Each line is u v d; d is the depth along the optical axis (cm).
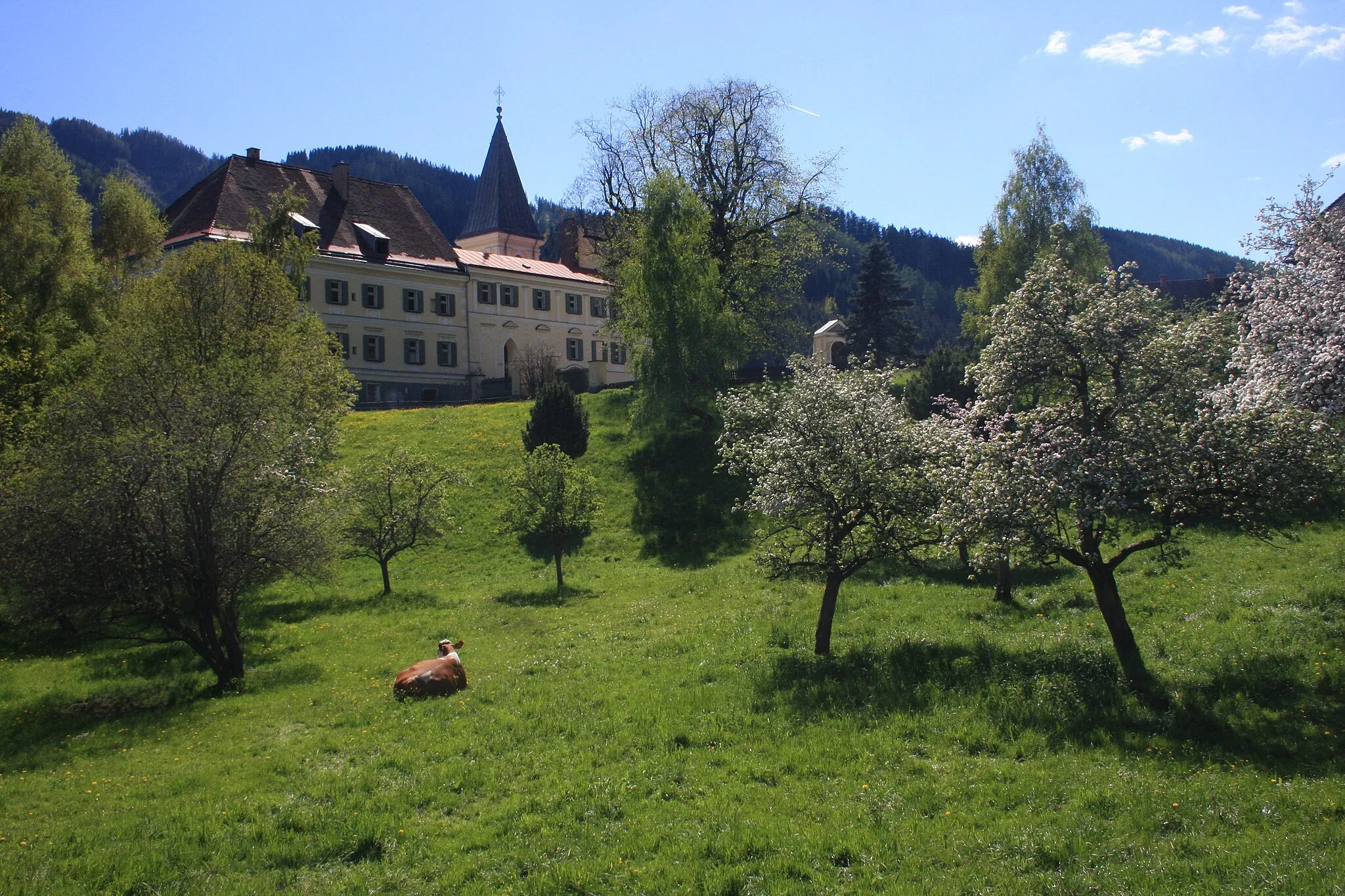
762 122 5641
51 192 3906
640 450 4294
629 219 5506
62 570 1814
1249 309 1780
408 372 7081
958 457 1598
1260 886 813
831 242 6519
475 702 1611
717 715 1438
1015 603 1992
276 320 3134
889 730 1326
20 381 2809
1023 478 1343
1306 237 1716
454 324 7412
